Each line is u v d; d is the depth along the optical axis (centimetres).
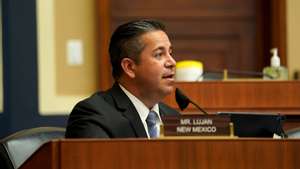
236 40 1109
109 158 395
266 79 704
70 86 1029
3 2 999
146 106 572
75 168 396
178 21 1108
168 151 394
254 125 497
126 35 568
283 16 1045
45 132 645
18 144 618
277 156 392
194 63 718
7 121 995
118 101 562
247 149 393
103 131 527
